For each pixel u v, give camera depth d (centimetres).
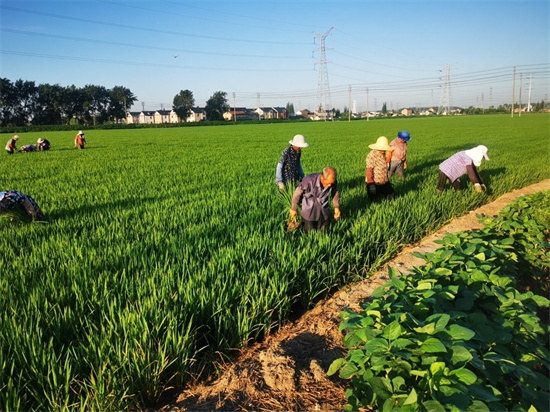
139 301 383
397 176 1167
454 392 234
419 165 1471
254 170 1376
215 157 1911
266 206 808
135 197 950
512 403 271
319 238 566
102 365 312
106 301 398
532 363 302
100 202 905
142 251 551
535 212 695
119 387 304
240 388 324
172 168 1511
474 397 239
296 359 360
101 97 10781
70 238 629
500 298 354
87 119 10700
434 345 262
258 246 541
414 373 254
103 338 336
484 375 274
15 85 9262
